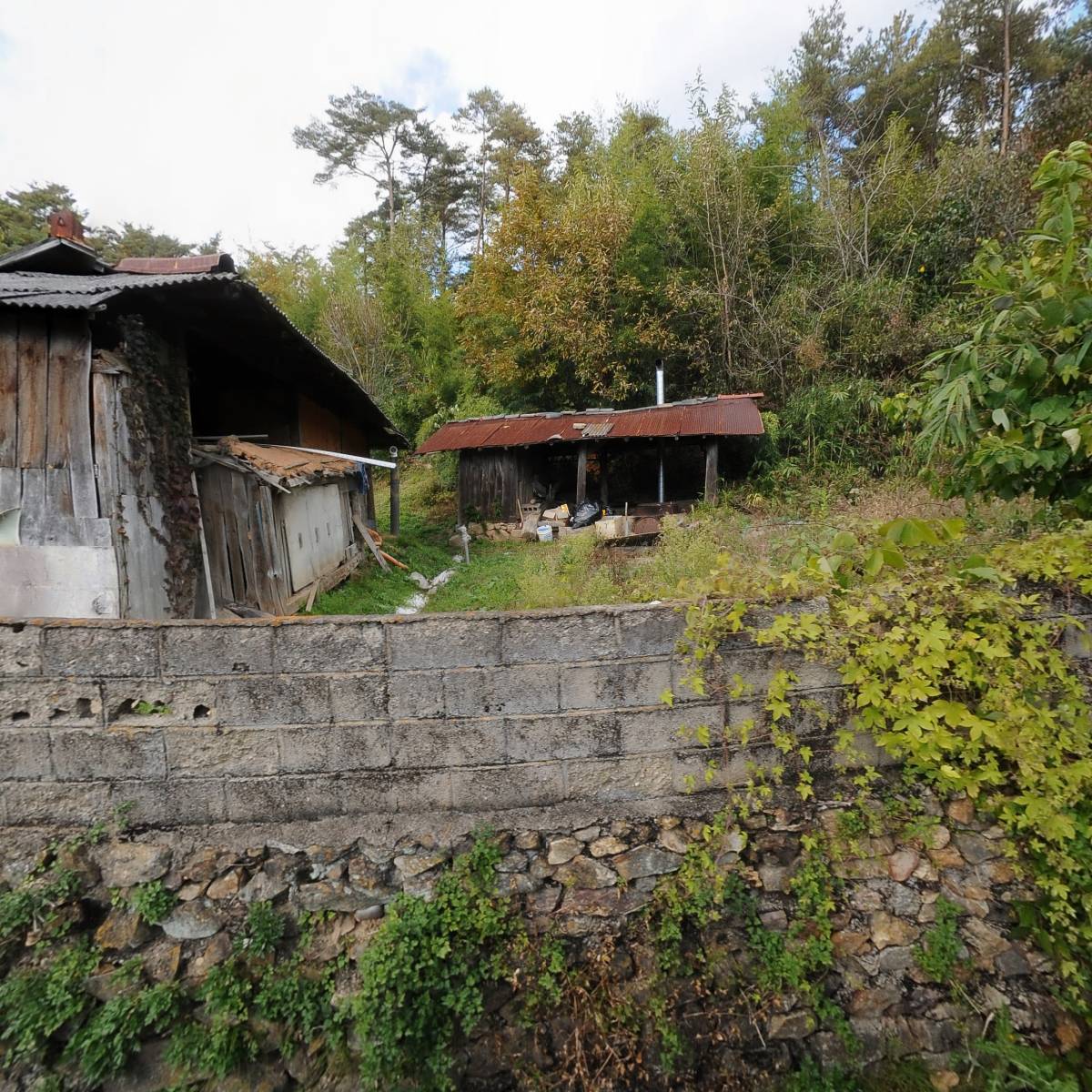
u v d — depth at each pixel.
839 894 2.08
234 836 2.04
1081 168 2.05
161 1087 1.91
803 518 6.38
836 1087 1.93
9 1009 1.88
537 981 2.00
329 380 6.74
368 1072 1.87
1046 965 1.99
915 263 9.34
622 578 4.29
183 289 3.88
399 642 1.98
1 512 3.59
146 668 1.99
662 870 2.08
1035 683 1.93
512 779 2.04
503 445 9.50
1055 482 2.33
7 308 3.45
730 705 2.07
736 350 10.34
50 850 2.04
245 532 5.13
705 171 10.05
